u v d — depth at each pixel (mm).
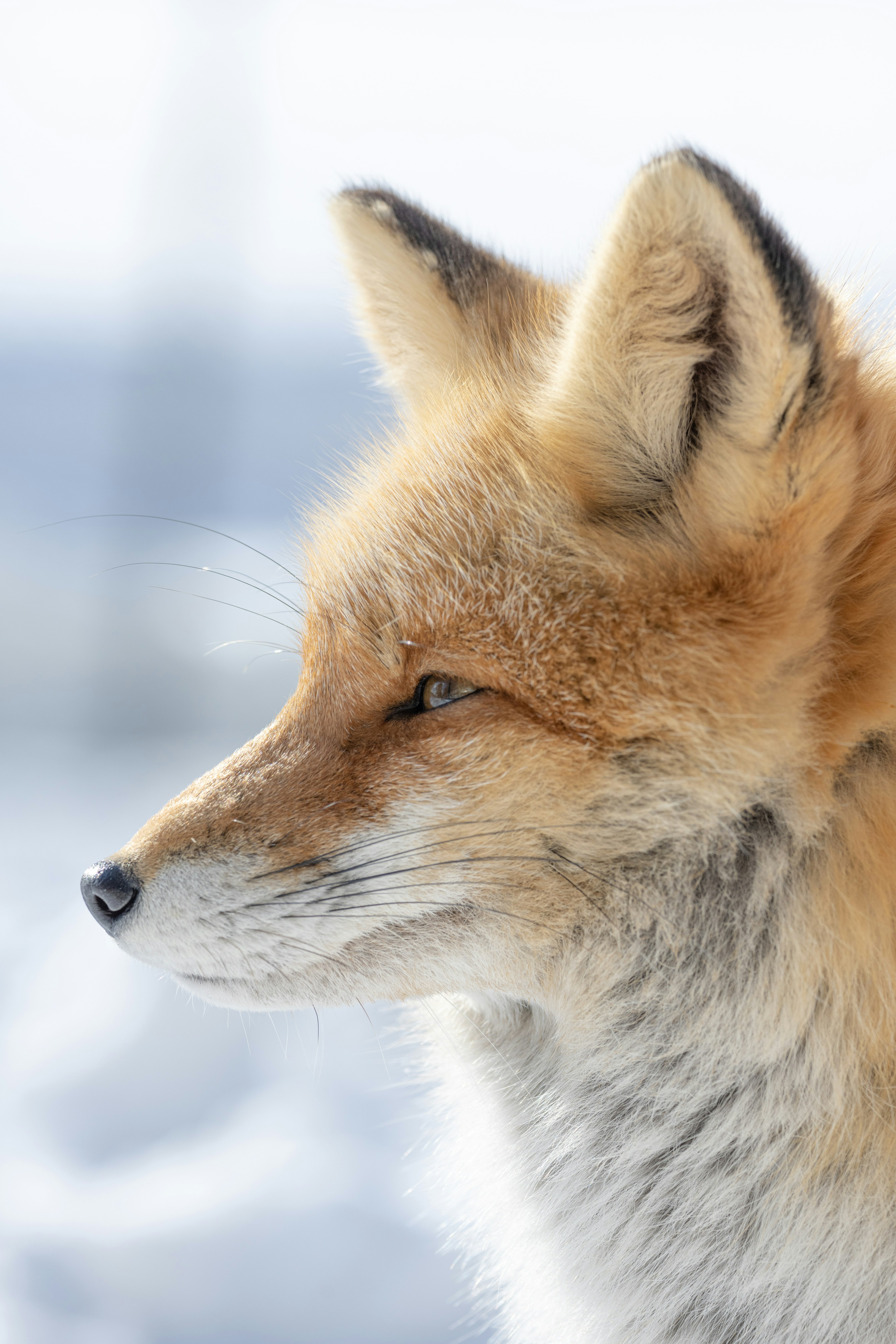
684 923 4180
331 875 4188
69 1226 4344
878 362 4188
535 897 4180
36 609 9219
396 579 4184
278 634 8844
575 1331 4219
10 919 5504
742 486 4152
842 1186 4168
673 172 4133
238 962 4195
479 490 4184
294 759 4199
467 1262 4305
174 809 4207
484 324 4254
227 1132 4402
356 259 4277
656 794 4168
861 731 4168
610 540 4172
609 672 4164
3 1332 4301
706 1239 4188
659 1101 4191
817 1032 4172
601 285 4148
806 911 4172
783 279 4133
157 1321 4312
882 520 4168
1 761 7535
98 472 13242
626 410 4164
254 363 13961
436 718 4180
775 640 4160
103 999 4773
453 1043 4246
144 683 8391
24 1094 4414
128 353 10023
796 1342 4176
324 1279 4324
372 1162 4383
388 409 4336
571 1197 4211
